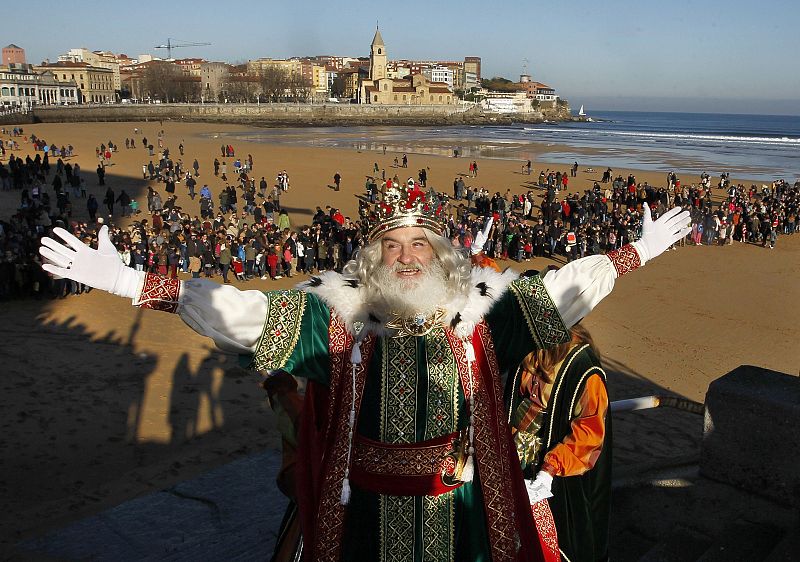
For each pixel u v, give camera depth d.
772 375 4.93
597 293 2.62
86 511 8.77
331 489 2.43
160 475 10.03
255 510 5.86
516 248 27.53
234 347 2.40
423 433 2.47
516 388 3.69
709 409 4.89
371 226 2.61
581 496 3.52
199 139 84.75
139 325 17.14
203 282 2.38
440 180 49.59
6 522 8.47
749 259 29.25
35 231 24.91
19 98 129.62
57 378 13.84
